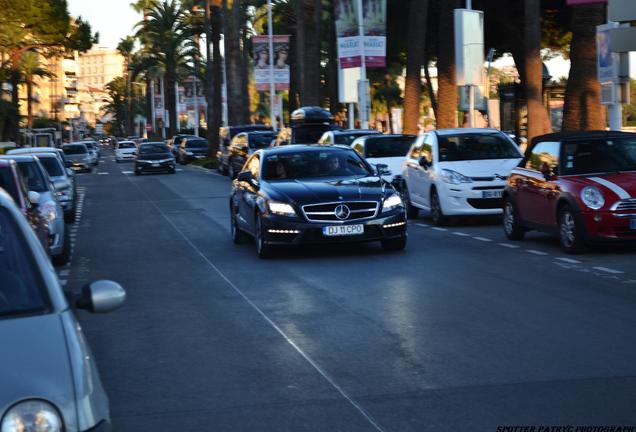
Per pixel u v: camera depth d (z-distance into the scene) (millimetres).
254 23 74062
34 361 4375
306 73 45344
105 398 4633
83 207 31438
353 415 6727
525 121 38500
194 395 7441
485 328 9664
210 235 20422
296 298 11875
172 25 94688
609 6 19625
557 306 10766
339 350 8883
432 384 7523
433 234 19281
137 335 9938
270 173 16766
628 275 12961
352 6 37844
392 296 11781
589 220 14789
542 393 7141
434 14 50188
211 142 69438
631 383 7348
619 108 21234
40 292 4996
